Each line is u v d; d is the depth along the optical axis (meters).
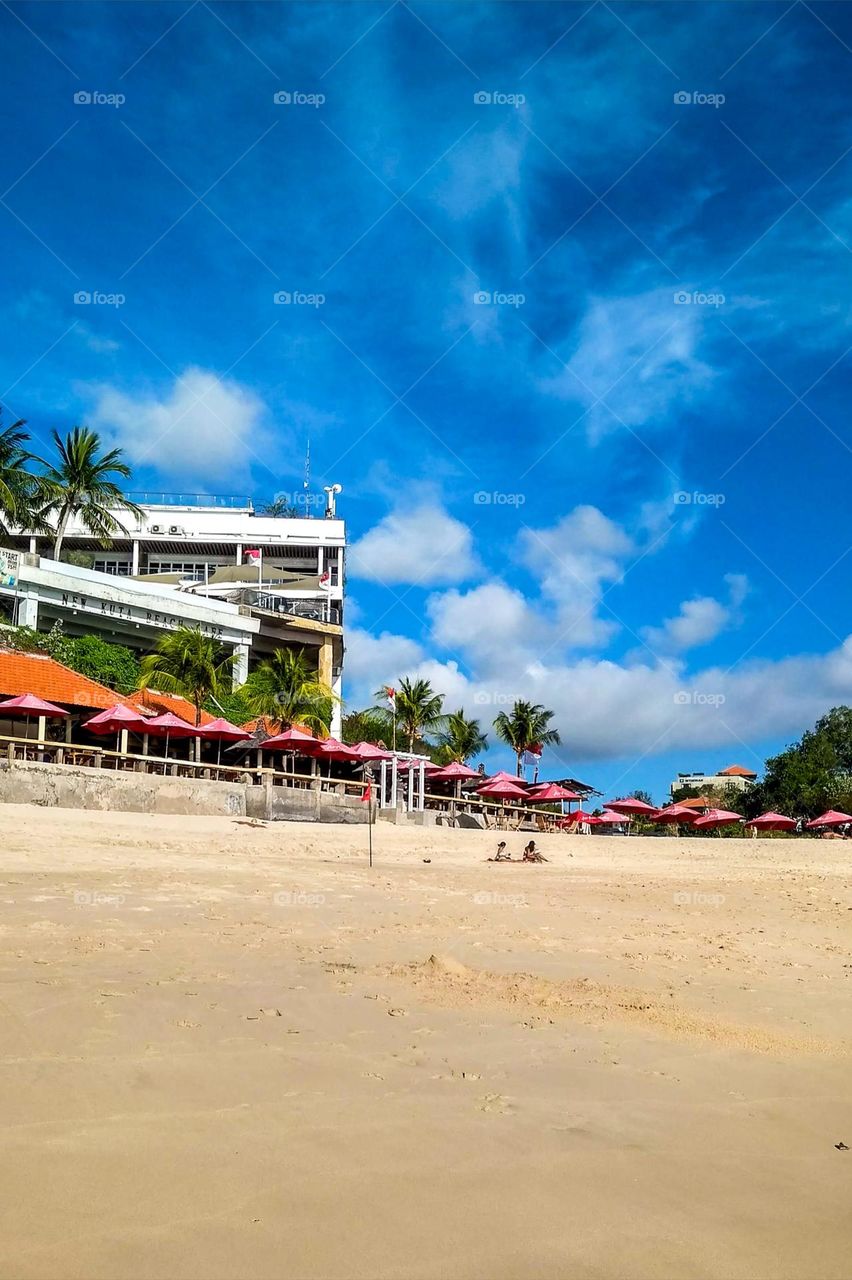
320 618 75.88
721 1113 5.75
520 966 10.35
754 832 62.28
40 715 35.47
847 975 11.28
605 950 11.97
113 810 29.64
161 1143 4.60
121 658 53.47
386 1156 4.64
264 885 16.06
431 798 46.69
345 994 8.12
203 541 88.75
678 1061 6.88
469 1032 7.20
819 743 86.12
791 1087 6.44
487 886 19.09
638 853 34.62
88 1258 3.46
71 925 10.63
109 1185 4.09
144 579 79.12
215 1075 5.70
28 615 52.41
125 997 7.36
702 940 13.45
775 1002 9.42
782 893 20.61
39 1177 4.12
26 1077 5.40
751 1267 3.70
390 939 11.53
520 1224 3.98
